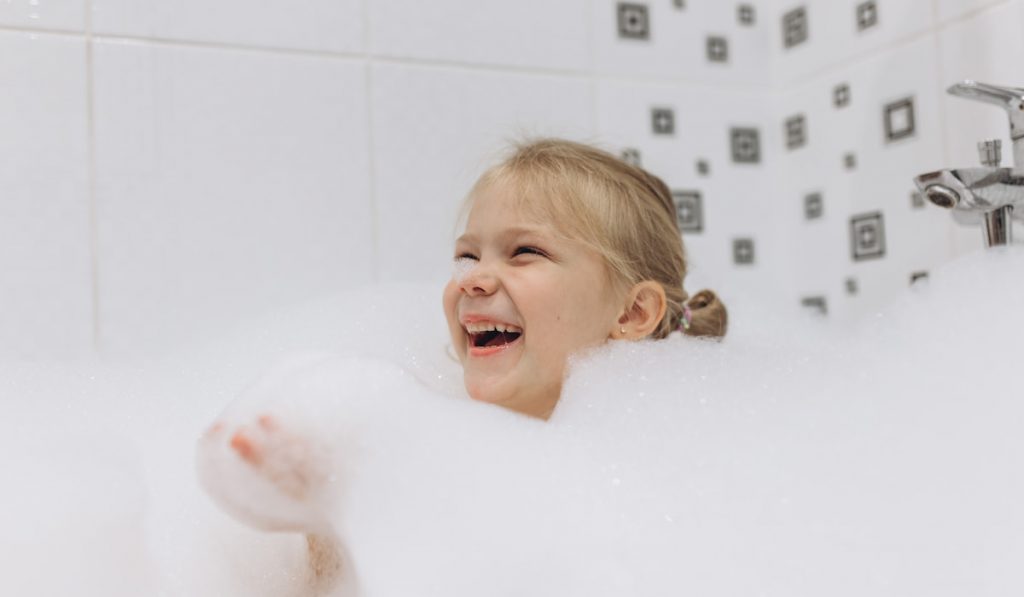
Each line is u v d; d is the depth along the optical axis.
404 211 1.29
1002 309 0.86
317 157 1.24
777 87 1.55
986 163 0.92
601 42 1.42
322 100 1.25
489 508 0.65
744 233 1.51
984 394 0.77
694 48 1.49
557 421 0.77
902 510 0.67
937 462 0.71
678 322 1.03
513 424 0.73
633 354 0.88
